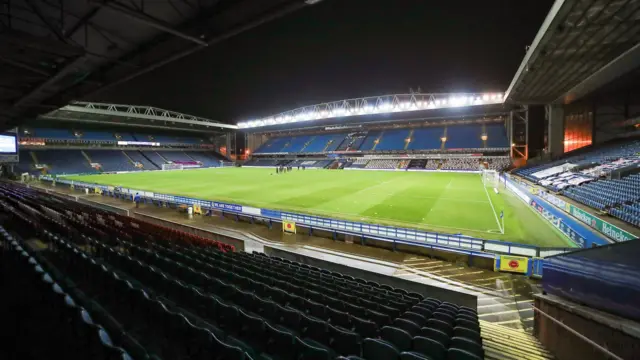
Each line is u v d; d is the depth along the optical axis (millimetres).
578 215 13609
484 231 14109
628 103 26656
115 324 3762
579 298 4520
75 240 9031
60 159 49969
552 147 32531
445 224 15266
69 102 14969
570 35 15461
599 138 28672
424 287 8062
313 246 12812
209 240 11852
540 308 5465
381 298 6227
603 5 12617
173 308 4828
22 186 30188
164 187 29797
